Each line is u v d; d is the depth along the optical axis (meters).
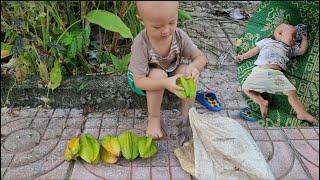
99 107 1.97
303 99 1.72
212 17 2.71
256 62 1.80
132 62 1.65
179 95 1.56
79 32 1.98
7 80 1.96
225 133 1.62
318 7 1.79
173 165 1.62
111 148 1.61
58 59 1.97
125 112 1.95
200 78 2.13
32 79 1.96
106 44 2.15
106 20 1.78
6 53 1.92
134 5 2.01
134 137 1.67
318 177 1.56
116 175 1.57
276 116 1.78
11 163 1.62
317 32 1.73
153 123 1.77
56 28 1.96
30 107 1.97
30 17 1.81
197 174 1.54
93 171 1.59
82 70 2.06
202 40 2.42
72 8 2.10
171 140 1.75
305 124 1.75
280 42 1.75
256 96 1.80
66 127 1.84
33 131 1.81
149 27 1.49
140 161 1.64
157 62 1.67
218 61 2.25
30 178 1.55
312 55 1.70
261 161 1.53
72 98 1.95
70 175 1.57
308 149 1.69
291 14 1.81
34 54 1.92
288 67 1.74
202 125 1.66
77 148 1.60
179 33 1.69
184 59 2.05
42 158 1.65
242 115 1.86
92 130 1.82
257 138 1.75
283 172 1.59
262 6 1.89
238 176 1.52
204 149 1.62
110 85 1.94
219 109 1.92
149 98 1.69
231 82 2.10
